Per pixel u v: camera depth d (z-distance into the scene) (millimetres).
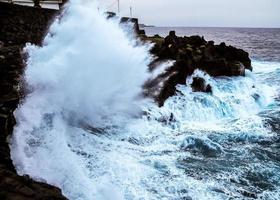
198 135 10969
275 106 15047
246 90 16016
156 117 11656
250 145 10367
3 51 10633
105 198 6855
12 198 4691
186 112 12742
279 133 11516
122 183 7457
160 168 8352
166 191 7289
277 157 9484
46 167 7414
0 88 8359
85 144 9172
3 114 7047
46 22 14180
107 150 9086
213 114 13297
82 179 7316
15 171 6438
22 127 8281
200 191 7391
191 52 16938
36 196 4922
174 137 10633
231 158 9289
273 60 31859
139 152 9289
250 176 8258
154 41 19000
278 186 7848
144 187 7391
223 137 10930
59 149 8258
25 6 13391
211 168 8578
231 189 7582
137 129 10766
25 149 7676
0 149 6422
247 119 13078
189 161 8922
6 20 12820
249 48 48312
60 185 6965
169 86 13203
